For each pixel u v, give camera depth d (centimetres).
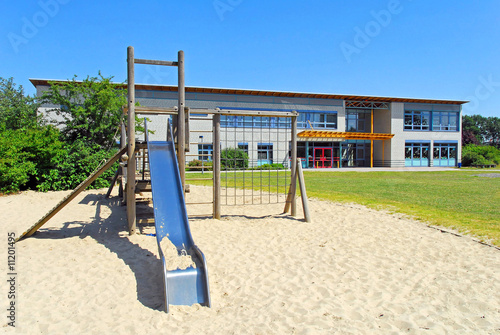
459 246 575
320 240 627
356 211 883
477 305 373
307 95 3628
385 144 4050
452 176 2350
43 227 729
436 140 4134
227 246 589
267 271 480
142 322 344
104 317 352
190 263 427
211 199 1133
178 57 690
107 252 551
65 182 1420
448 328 329
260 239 633
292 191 855
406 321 340
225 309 375
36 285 423
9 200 1133
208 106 3319
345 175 2441
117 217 847
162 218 507
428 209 901
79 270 473
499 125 8438
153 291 414
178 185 572
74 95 2123
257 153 3212
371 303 383
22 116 2389
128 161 662
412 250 562
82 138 1945
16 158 1329
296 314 358
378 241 614
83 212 915
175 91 3094
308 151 3838
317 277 458
